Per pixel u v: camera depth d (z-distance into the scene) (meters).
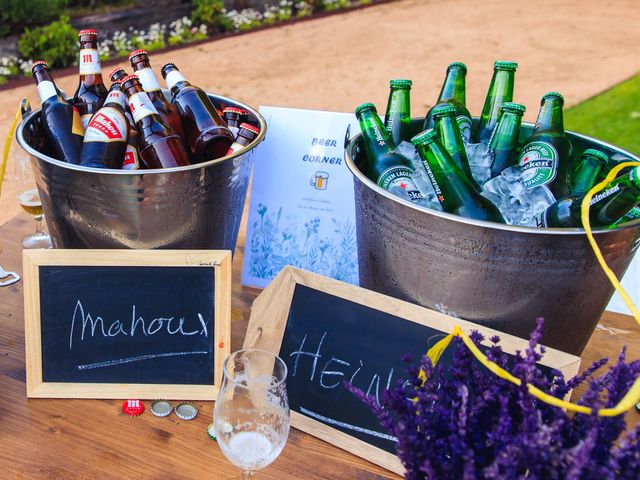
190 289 0.95
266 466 0.81
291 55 5.67
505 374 0.63
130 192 0.89
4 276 1.20
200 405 0.95
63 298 0.94
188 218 0.96
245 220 2.21
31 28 5.46
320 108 4.46
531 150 1.00
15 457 0.84
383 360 0.88
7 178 2.98
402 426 0.62
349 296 0.91
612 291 0.89
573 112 4.47
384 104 4.59
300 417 0.91
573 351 0.92
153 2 6.29
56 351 0.94
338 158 1.23
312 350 0.92
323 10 7.32
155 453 0.86
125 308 0.95
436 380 0.73
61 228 0.99
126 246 0.97
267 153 1.25
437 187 0.92
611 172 0.77
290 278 0.94
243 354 0.80
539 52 5.95
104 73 4.76
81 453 0.85
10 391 0.95
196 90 1.12
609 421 0.59
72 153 1.01
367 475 0.85
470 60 5.66
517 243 0.77
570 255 0.78
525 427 0.59
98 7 6.14
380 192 0.83
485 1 8.07
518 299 0.83
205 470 0.84
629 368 0.62
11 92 4.45
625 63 5.64
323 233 1.25
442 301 0.87
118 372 0.95
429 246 0.82
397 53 5.82
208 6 6.18
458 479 0.62
